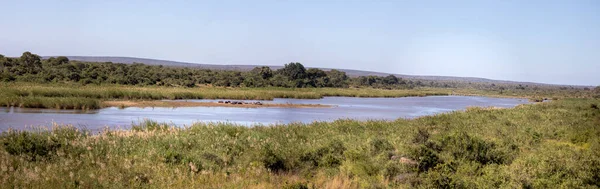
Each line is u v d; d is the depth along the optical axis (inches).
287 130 847.1
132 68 3654.0
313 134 812.0
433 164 561.9
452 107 2426.2
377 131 887.7
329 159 589.3
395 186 478.9
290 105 2055.9
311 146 664.4
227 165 558.9
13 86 1966.0
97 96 1806.1
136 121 1136.2
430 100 3307.1
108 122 1093.1
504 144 713.0
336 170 554.6
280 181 499.5
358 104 2394.2
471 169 540.7
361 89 4527.6
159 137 673.0
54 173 445.4
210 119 1306.6
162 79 3284.9
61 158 508.4
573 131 867.4
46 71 2785.4
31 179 424.2
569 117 1256.2
